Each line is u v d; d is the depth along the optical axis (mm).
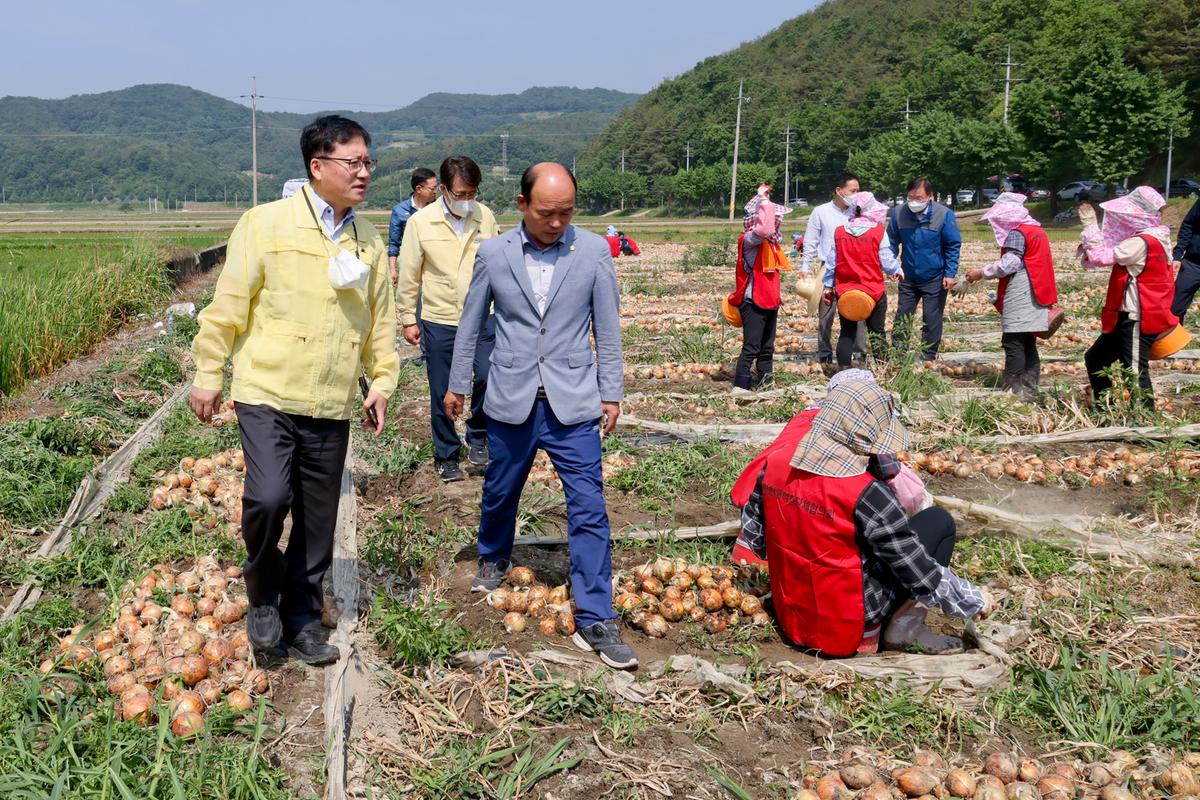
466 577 5113
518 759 3578
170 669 3951
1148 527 5582
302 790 3396
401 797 3396
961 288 8812
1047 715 3863
